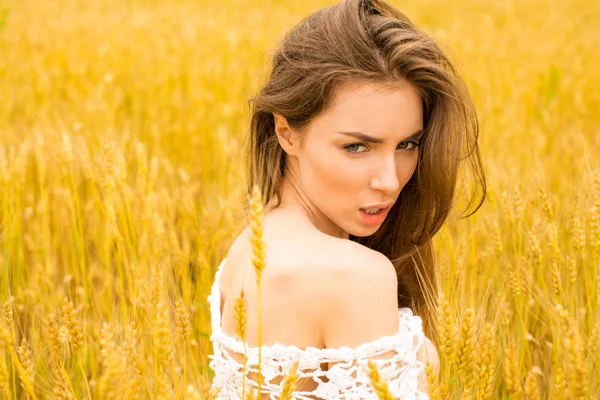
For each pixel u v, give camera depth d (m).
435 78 1.62
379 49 1.60
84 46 8.66
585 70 7.39
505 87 6.74
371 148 1.63
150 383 1.98
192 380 2.27
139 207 3.21
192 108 6.11
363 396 1.48
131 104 6.45
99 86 6.21
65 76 7.55
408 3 15.77
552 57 8.05
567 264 2.34
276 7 14.60
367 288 1.50
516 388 1.32
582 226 2.57
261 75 2.12
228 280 1.88
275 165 1.84
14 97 6.41
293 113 1.67
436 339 2.16
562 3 15.94
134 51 8.21
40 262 3.45
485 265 2.79
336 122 1.60
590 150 3.96
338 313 1.51
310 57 1.64
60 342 1.60
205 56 7.95
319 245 1.57
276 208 1.80
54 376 2.18
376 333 1.50
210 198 4.05
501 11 14.68
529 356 2.26
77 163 3.95
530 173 3.52
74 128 4.77
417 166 1.92
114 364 1.26
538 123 5.82
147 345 2.36
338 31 1.62
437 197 1.92
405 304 2.21
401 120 1.61
